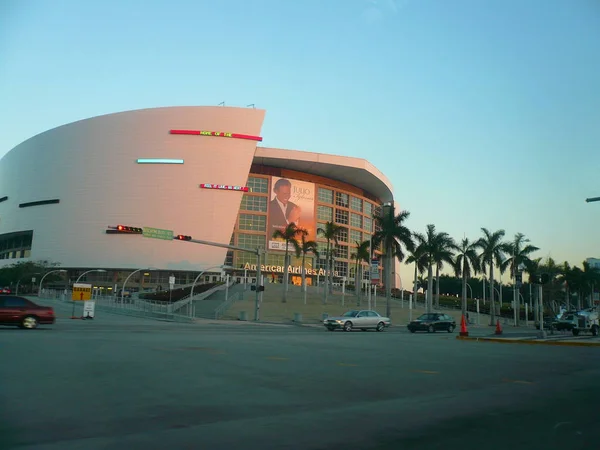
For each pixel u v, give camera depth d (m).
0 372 11.13
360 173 126.12
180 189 115.50
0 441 6.32
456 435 7.02
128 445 6.25
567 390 10.91
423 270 68.62
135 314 53.97
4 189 144.88
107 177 119.00
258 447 6.28
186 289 82.00
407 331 39.50
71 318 42.88
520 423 7.81
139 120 119.06
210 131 116.00
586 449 6.46
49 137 129.38
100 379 10.66
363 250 74.75
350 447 6.36
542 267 76.12
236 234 117.50
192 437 6.66
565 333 35.25
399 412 8.41
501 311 83.31
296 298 76.00
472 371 13.61
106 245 116.25
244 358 15.13
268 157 117.19
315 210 125.38
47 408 8.04
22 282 111.12
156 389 9.82
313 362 14.64
